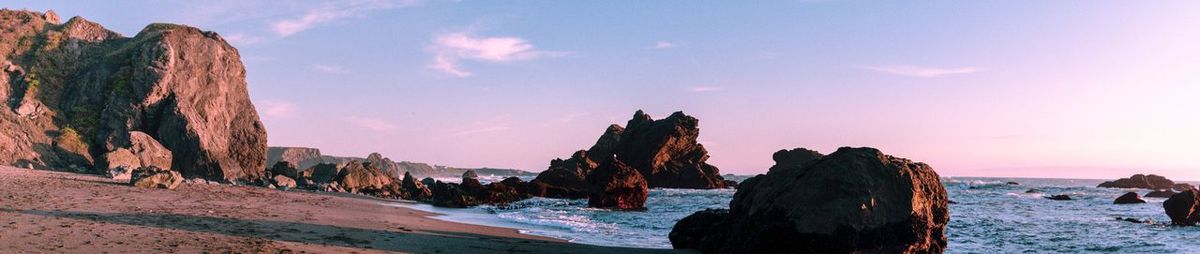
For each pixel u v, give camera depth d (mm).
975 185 100000
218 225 18953
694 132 86312
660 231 26109
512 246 19062
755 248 16812
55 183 32688
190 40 69250
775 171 18516
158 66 64500
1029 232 26734
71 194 26562
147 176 34906
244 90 73188
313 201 35719
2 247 12508
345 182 58875
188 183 42000
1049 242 23500
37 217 17484
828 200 16250
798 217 16281
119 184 36156
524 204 44969
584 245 20281
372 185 61031
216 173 62188
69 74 67500
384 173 64938
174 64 66000
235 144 69312
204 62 68875
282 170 70625
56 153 57531
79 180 37219
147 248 13664
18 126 58031
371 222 24031
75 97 64562
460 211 37312
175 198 28844
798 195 16625
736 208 18969
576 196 55094
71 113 62969
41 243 13297
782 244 16438
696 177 82812
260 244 15391
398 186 63062
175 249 13789
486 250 17703
